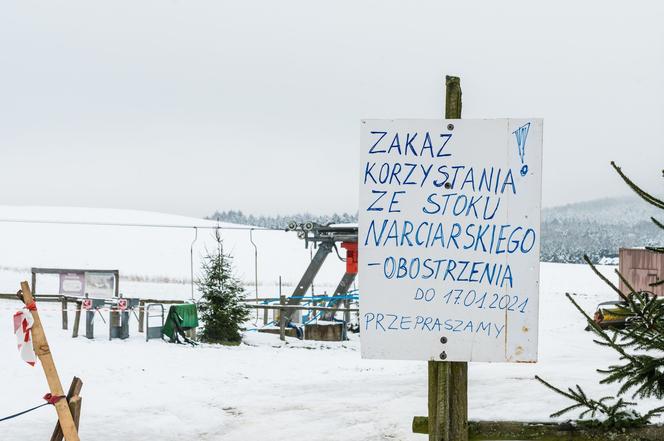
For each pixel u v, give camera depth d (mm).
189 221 102188
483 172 3789
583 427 4191
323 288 41062
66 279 18578
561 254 99438
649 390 4227
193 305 18203
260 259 60625
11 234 70688
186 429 7711
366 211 3854
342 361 15141
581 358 13719
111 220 98125
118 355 14719
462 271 3801
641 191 4000
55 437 4664
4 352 14219
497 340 3781
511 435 4168
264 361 14844
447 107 3926
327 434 7137
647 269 24750
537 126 3758
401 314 3832
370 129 3844
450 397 3941
